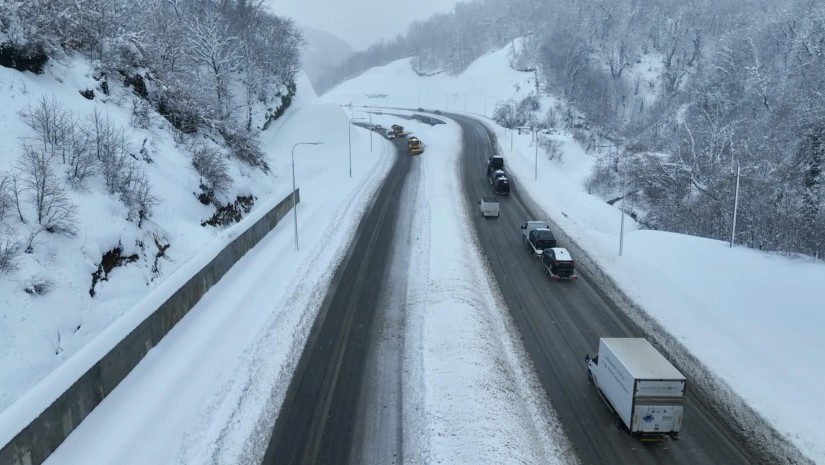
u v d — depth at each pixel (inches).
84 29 1969.7
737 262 1482.5
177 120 2206.0
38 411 775.1
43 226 1185.4
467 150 3686.0
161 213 1593.3
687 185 2728.8
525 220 2201.0
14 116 1413.6
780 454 844.0
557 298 1440.7
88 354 911.0
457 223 2074.3
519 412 959.0
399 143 4111.7
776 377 1010.7
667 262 1582.2
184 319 1240.2
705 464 834.2
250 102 3253.0
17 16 1603.1
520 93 5831.7
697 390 1020.5
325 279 1558.8
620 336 1234.6
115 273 1289.4
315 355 1158.3
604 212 2396.7
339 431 908.0
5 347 951.6
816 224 1676.9
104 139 1533.0
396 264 1692.9
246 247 1704.0
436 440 861.8
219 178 1987.0
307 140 3425.2
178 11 3191.4
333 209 2253.9
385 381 1055.6
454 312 1289.4
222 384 1009.5
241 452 853.2
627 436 901.2
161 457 817.5
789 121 2763.3
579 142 4357.8
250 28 3412.9
